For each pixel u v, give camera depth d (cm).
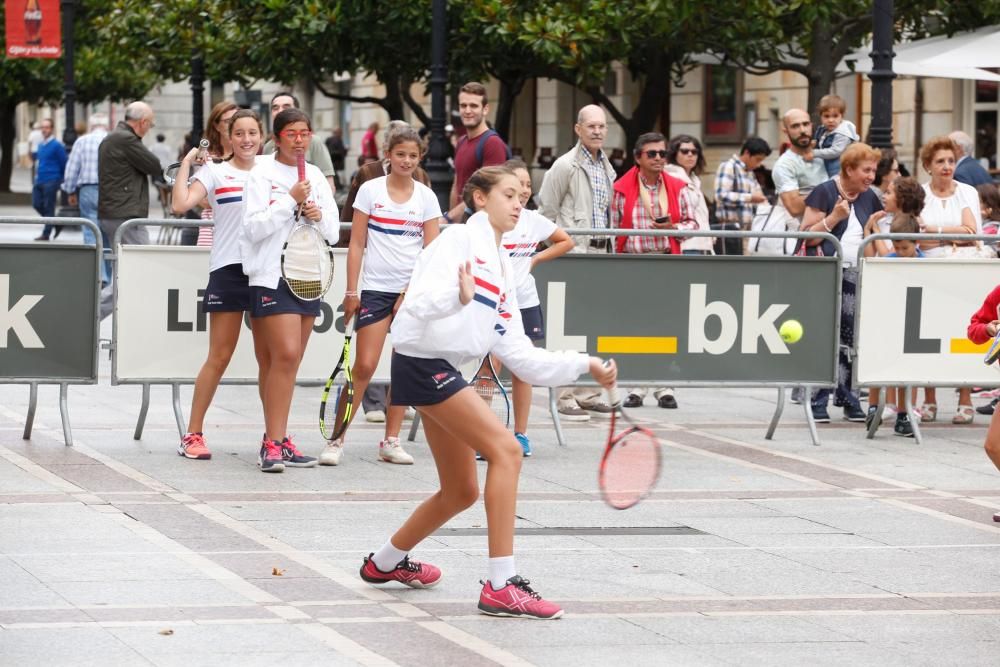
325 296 2483
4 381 2359
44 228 6412
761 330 2531
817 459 2392
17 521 1839
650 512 1980
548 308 2483
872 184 3069
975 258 2584
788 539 1842
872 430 2606
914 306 2580
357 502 2005
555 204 2683
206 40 5612
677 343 2517
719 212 3584
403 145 2194
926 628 1480
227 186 2236
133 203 3953
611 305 2495
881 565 1722
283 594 1545
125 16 5956
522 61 5297
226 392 3022
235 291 2248
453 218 2750
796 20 4812
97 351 2380
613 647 1395
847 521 1947
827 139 3156
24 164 17438
